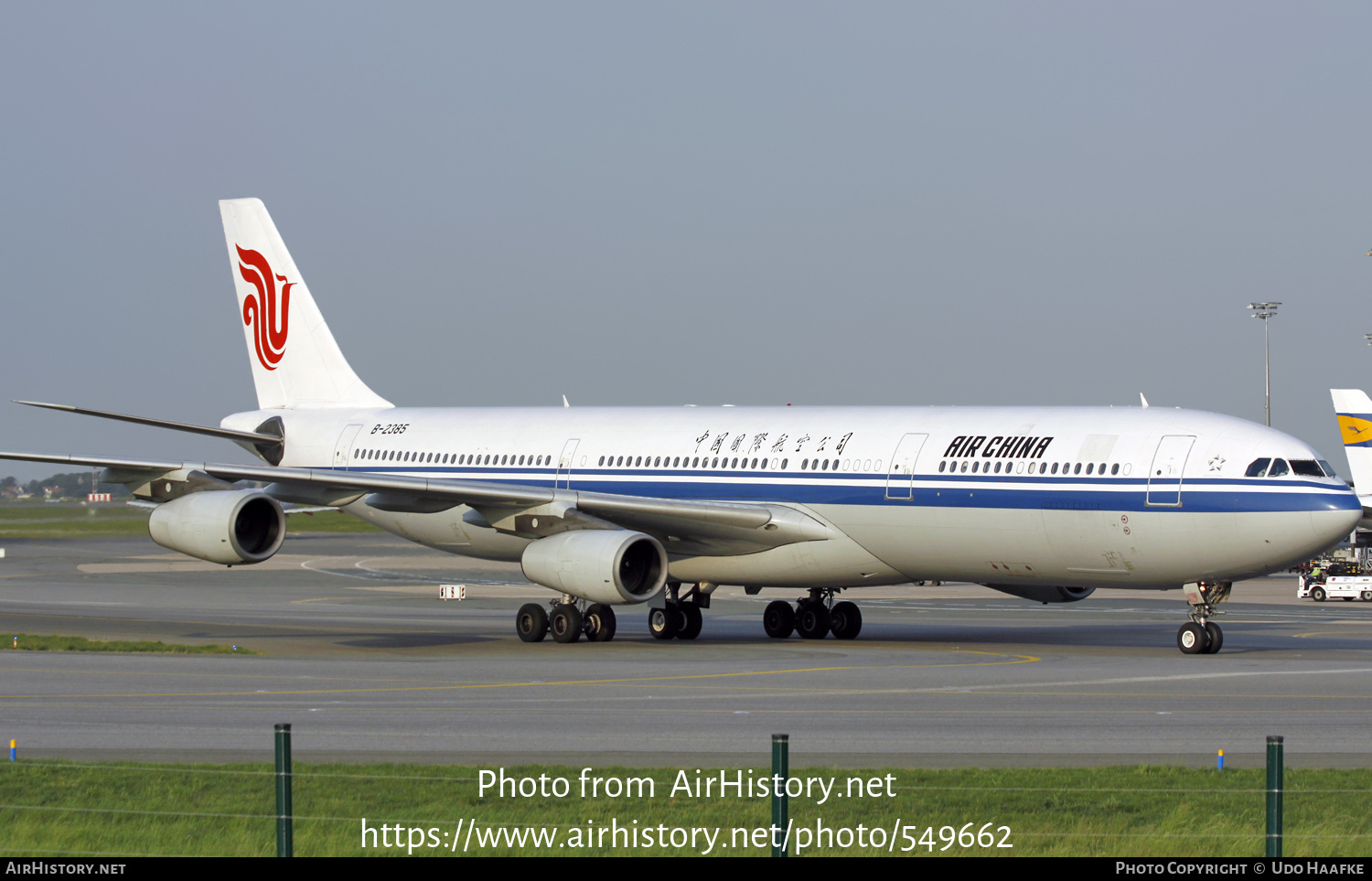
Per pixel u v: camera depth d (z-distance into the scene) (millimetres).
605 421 160625
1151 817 58656
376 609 192375
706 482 147875
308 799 61938
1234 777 67188
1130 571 126938
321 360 186250
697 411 156875
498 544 162250
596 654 128875
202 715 87375
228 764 70125
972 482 131250
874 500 136625
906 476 135250
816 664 119875
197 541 133000
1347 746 77625
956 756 74312
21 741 77938
